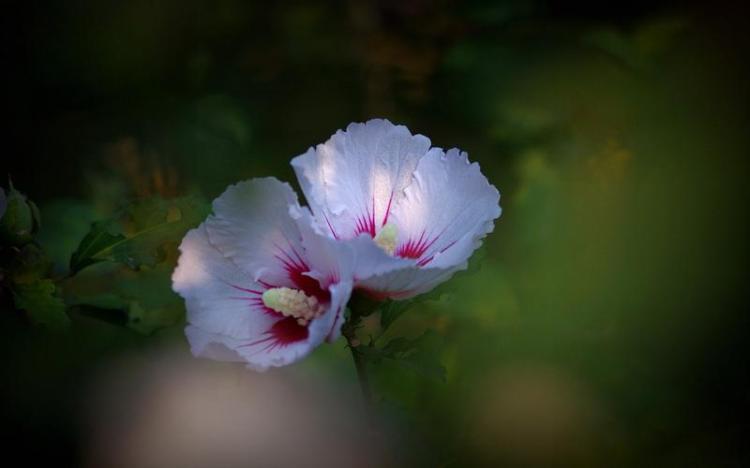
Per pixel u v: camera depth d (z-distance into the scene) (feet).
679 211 4.28
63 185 5.78
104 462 3.88
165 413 3.86
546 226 4.19
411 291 3.39
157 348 3.94
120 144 4.88
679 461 3.81
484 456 3.73
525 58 5.30
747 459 3.81
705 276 4.16
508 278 4.15
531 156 4.70
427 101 5.70
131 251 3.64
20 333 3.99
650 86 5.11
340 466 3.73
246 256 3.43
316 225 3.35
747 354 4.07
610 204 4.26
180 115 5.42
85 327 4.02
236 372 3.72
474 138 5.48
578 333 3.98
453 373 3.91
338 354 3.97
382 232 3.43
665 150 4.55
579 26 5.42
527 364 3.91
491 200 3.43
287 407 3.78
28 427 3.91
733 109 4.78
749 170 4.40
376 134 3.46
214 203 3.42
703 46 5.34
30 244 3.61
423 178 3.46
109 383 3.94
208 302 3.42
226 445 3.77
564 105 5.12
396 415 3.69
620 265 4.15
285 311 3.40
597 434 3.80
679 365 4.05
